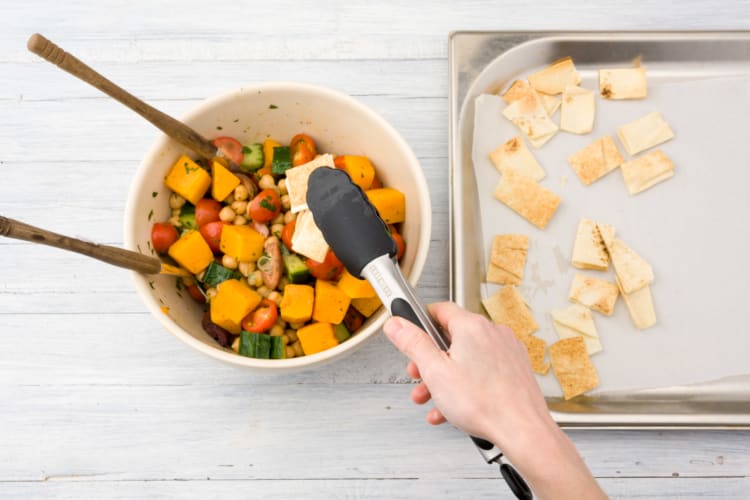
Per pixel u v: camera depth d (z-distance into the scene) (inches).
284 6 49.7
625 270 45.0
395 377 45.5
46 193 47.4
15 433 44.9
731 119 47.5
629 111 47.8
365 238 30.1
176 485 44.7
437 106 48.6
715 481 44.4
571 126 47.2
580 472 28.2
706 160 47.1
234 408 45.3
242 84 48.8
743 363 44.6
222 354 34.1
